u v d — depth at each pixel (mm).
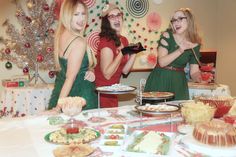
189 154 1149
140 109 1631
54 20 3189
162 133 1365
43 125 1554
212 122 1300
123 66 2918
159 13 4020
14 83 3018
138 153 1143
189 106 1455
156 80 3014
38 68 3203
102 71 2711
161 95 2016
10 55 3176
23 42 3135
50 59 3184
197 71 3221
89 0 3492
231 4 4238
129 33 3822
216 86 3215
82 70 2365
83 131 1378
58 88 2398
